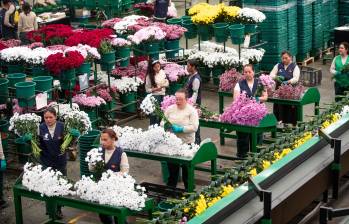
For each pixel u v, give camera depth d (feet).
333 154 17.13
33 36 39.11
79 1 57.21
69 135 24.94
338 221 15.03
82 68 33.76
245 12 42.24
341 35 47.83
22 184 23.12
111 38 37.27
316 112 33.04
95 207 21.20
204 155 25.09
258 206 14.52
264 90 30.60
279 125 33.24
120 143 25.91
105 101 36.35
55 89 32.71
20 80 32.65
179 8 72.49
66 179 22.50
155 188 26.45
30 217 26.58
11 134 33.09
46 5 61.67
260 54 44.24
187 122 26.40
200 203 15.84
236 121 29.04
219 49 44.91
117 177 21.02
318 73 44.78
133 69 39.75
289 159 16.28
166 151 25.20
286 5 47.32
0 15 51.85
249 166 18.49
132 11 56.54
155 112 26.45
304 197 15.78
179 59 43.57
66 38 37.52
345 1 54.39
